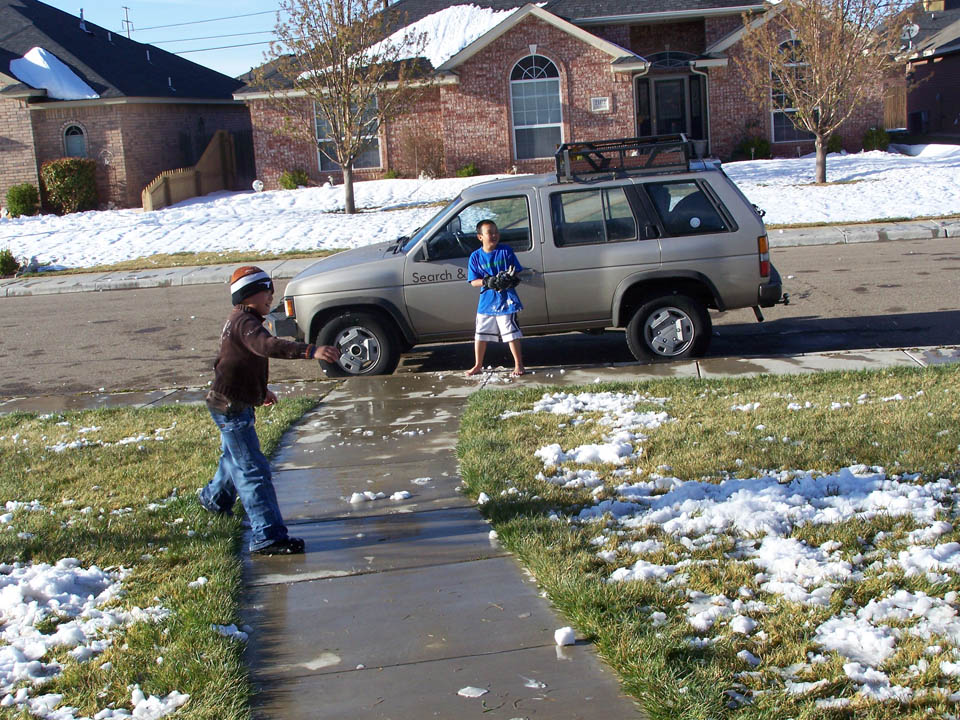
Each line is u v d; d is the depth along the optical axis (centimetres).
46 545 555
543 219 973
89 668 413
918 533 488
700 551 490
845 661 377
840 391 782
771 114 3117
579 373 957
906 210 2000
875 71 2405
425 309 995
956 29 3953
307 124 2588
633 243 965
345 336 1013
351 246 2097
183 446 765
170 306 1609
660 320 983
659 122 3231
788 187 2452
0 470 729
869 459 609
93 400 1010
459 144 3086
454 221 995
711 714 349
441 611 462
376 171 3197
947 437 634
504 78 3031
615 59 2998
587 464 648
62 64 3219
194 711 375
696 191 970
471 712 372
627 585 453
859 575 452
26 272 2109
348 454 738
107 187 3200
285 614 471
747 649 395
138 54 3712
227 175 3562
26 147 3158
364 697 389
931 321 1118
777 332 1133
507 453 684
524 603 465
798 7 2389
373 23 2492
